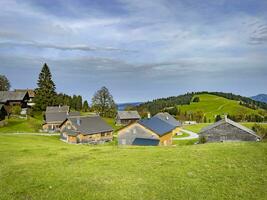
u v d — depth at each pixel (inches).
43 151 1700.3
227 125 3319.4
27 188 970.7
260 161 1167.6
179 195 864.3
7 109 5570.9
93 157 1445.6
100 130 4448.8
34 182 1029.8
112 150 1697.8
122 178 1040.2
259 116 7829.7
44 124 5246.1
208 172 1069.1
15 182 1037.2
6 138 2758.4
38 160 1406.3
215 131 3358.8
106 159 1374.3
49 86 6825.8
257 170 1059.3
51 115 5438.0
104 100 7086.6
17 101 6053.2
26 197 894.4
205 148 1552.7
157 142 3329.2
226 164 1155.3
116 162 1296.8
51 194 910.4
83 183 999.0
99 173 1116.5
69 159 1413.6
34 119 5807.1
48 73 6850.4
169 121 5246.1
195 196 852.6
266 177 981.2
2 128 4766.2
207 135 3390.7
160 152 1504.7
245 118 7859.3
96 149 1790.1
